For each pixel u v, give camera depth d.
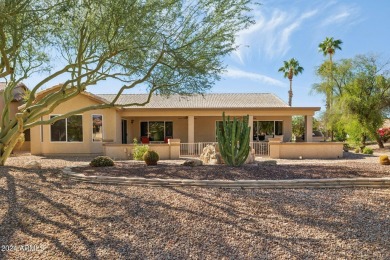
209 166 11.49
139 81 11.95
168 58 12.08
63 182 8.93
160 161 16.38
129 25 9.58
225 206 6.69
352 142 27.28
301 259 4.45
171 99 26.05
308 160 17.08
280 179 8.86
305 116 22.59
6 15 7.68
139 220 5.81
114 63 11.78
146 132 25.55
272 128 25.11
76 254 4.48
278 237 5.16
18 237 4.99
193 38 11.14
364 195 7.75
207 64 11.88
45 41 10.77
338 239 5.10
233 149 11.43
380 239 5.11
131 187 8.37
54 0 9.06
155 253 4.56
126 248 4.70
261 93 28.95
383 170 10.37
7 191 7.66
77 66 11.50
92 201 6.91
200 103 25.03
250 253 4.61
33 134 19.92
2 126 12.54
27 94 19.20
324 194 7.81
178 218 5.93
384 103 25.41
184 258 4.44
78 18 10.23
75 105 19.83
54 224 5.55
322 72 29.55
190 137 21.89
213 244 4.89
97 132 20.16
